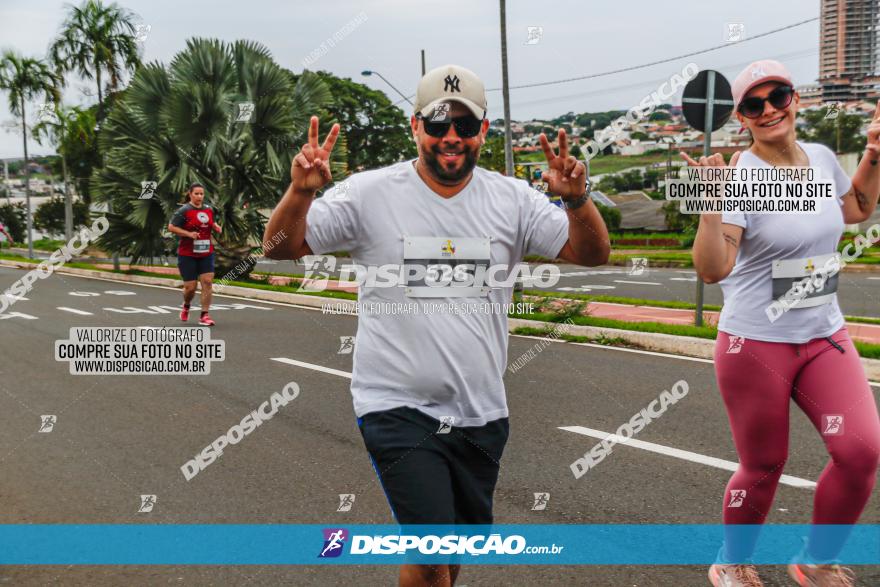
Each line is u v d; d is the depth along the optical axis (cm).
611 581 330
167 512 416
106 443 545
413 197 252
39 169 5216
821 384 300
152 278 1997
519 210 261
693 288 1739
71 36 2762
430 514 238
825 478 303
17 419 613
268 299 1574
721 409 617
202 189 1112
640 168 6238
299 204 239
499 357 264
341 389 711
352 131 5109
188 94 1864
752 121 306
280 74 1966
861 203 327
